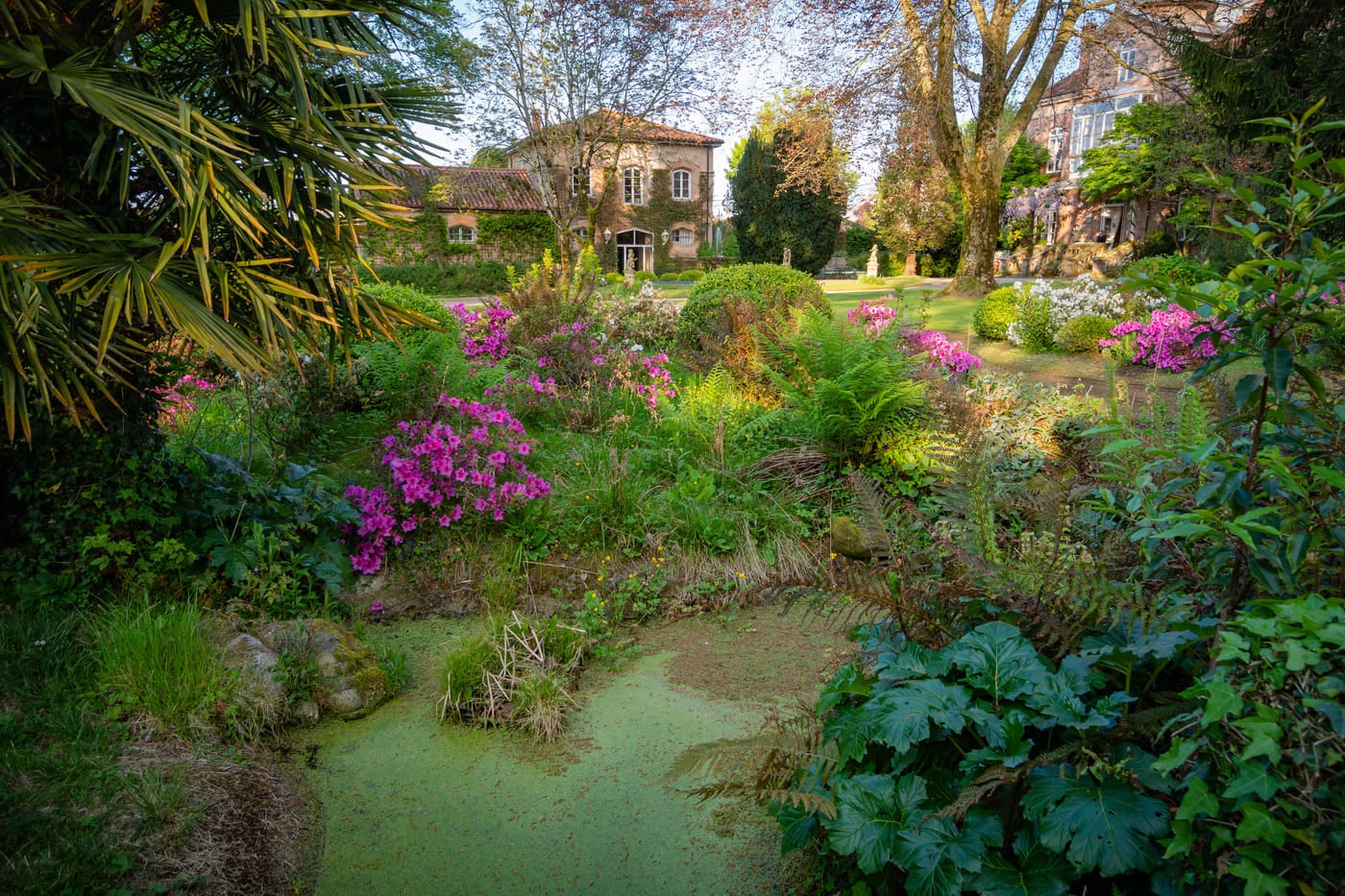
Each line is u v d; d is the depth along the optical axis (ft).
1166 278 5.42
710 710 10.77
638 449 18.88
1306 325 5.06
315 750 9.76
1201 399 7.25
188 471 12.51
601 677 11.68
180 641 9.71
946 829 5.57
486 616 13.10
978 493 7.93
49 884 6.59
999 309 39.27
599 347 25.02
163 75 11.41
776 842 8.23
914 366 17.07
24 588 10.37
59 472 10.71
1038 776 5.43
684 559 14.88
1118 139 84.28
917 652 6.64
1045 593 6.61
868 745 6.65
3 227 8.70
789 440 18.72
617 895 7.58
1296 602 4.45
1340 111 28.68
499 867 7.94
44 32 9.25
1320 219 4.89
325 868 7.89
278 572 11.76
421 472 14.66
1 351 8.33
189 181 9.16
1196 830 4.81
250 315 10.98
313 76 11.59
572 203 78.43
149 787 7.91
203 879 7.14
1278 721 4.25
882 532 8.07
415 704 10.80
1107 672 6.29
